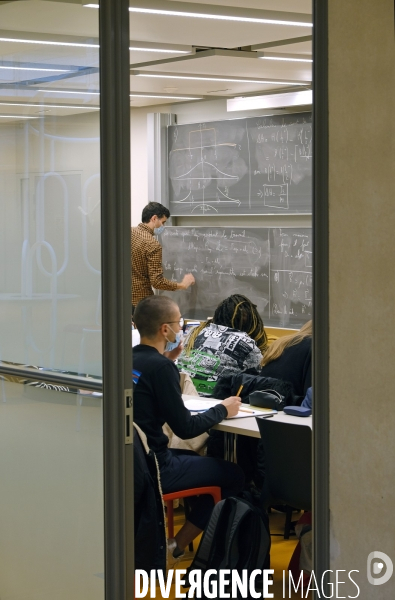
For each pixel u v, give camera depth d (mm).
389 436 3012
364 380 2973
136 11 4047
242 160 7453
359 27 2838
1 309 3281
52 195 3051
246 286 7559
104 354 2900
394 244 2949
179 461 4109
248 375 4809
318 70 2898
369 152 2881
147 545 3621
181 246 8141
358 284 2934
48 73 3008
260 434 3963
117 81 2879
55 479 3131
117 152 2893
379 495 3018
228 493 4203
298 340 4832
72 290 3006
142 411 3994
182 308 8188
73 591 3107
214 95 7246
